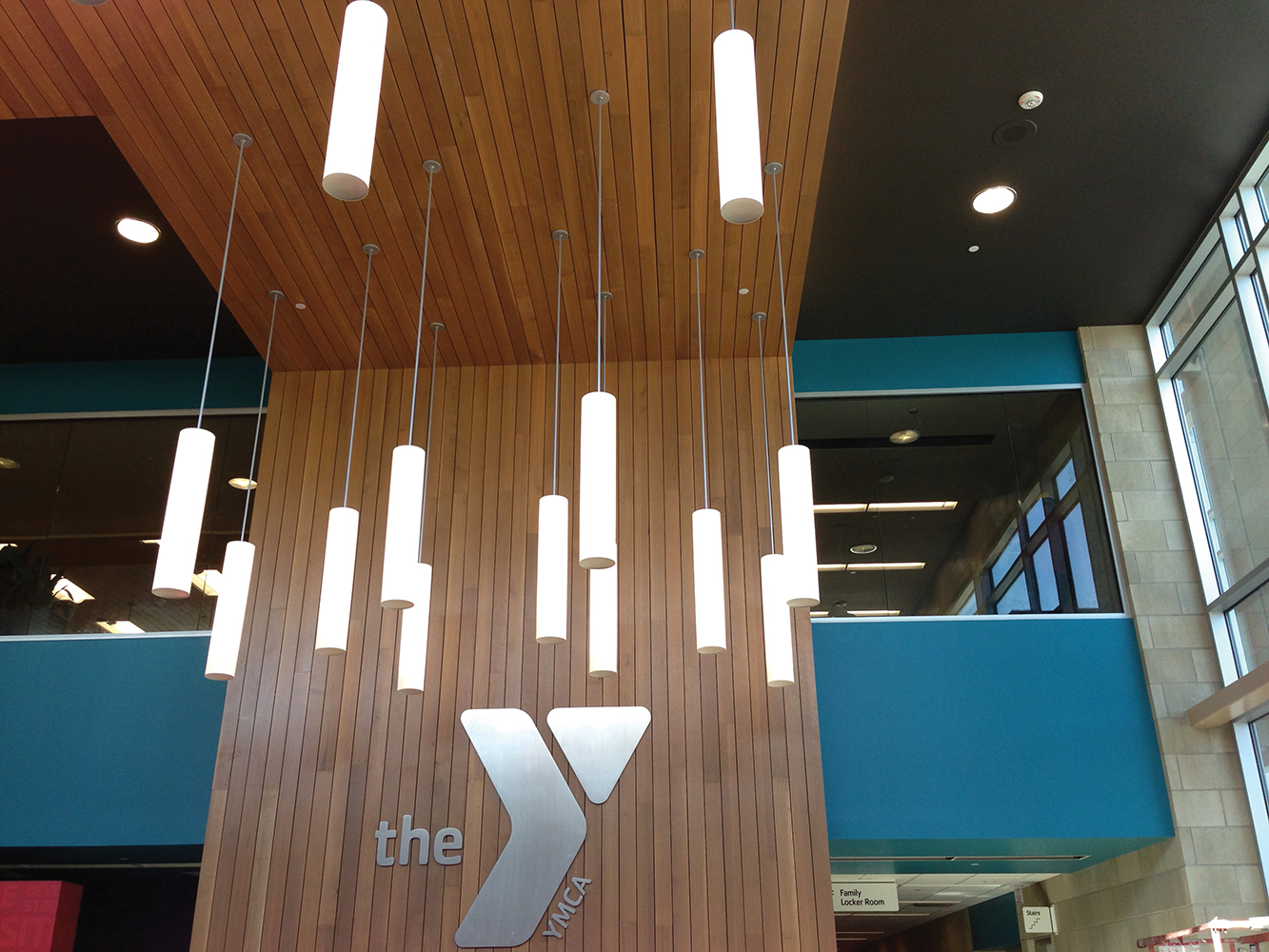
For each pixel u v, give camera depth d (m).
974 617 7.82
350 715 6.72
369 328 7.18
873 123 6.45
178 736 7.56
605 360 7.57
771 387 7.43
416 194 5.88
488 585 7.00
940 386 8.65
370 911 6.21
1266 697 6.51
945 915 12.67
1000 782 7.28
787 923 6.05
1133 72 6.09
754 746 6.50
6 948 6.95
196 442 4.41
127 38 4.91
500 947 6.10
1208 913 6.81
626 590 6.96
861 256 7.72
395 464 4.77
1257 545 7.18
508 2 4.68
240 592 5.08
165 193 5.93
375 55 3.41
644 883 6.20
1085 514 8.23
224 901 6.26
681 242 6.21
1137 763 7.33
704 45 4.88
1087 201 7.18
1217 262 7.60
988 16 5.68
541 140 5.47
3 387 8.96
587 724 6.60
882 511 8.27
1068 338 8.74
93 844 7.29
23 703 7.71
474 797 6.46
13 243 7.43
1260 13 5.70
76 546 8.38
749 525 7.09
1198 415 7.97
